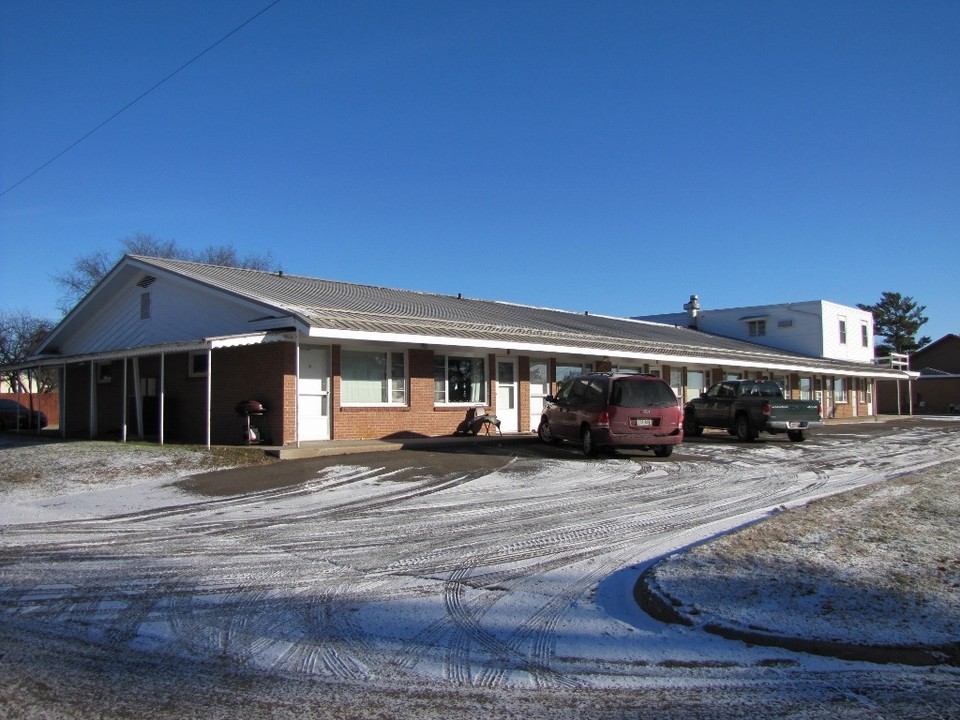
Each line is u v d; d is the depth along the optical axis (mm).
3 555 8734
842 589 6738
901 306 82125
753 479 14281
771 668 5457
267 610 6734
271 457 15445
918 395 56125
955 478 13820
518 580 7672
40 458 15461
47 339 25047
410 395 20312
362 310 19438
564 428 18109
